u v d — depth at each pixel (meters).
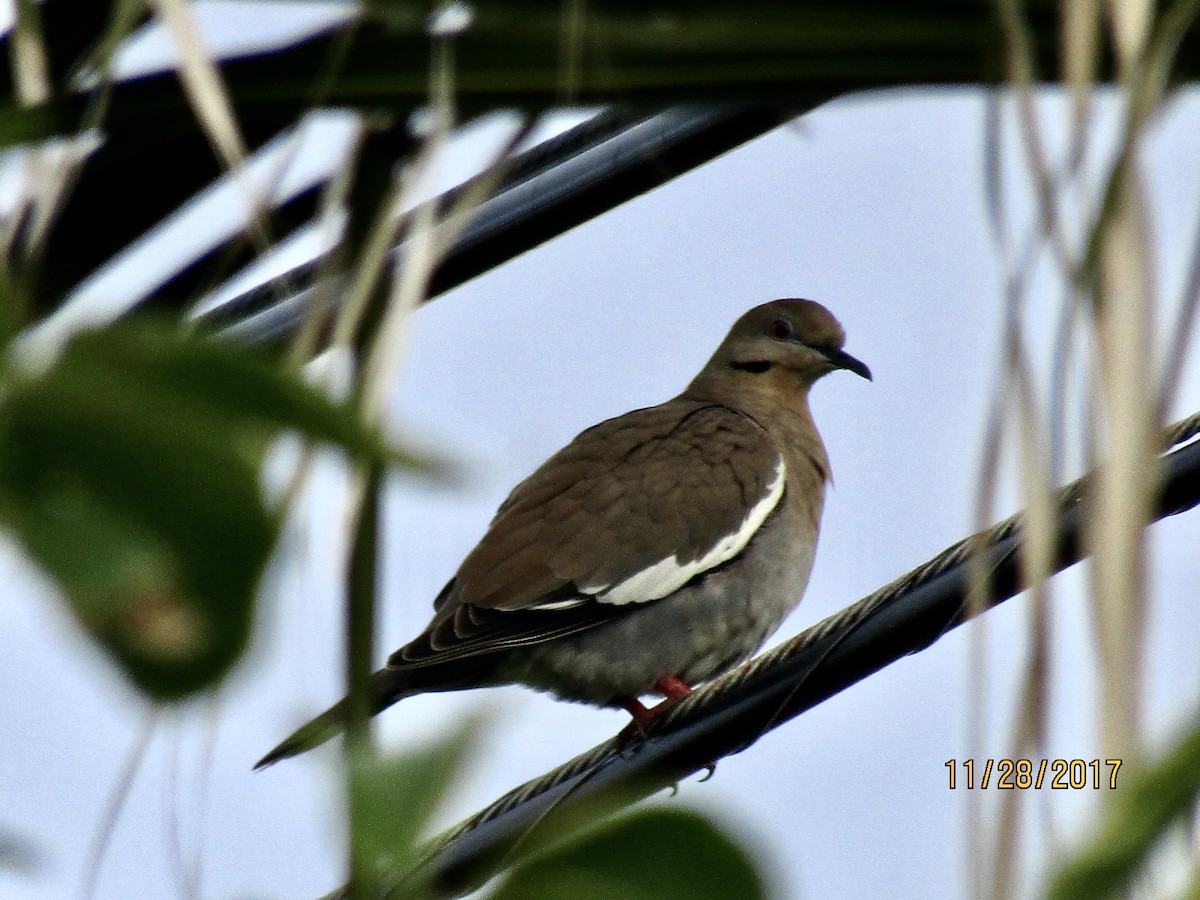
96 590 2.19
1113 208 4.21
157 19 6.05
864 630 8.81
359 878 2.71
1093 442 4.15
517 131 5.74
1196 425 8.14
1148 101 4.27
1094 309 4.20
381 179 5.68
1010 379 4.26
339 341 5.04
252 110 5.29
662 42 5.22
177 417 2.23
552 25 5.17
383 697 12.21
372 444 2.23
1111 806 2.55
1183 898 2.63
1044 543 4.11
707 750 9.83
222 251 7.98
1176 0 4.54
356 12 5.12
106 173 6.32
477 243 9.80
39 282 6.64
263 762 8.78
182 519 2.23
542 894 2.50
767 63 5.26
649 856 2.50
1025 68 4.49
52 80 6.16
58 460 2.22
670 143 9.23
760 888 2.47
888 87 5.30
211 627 2.23
